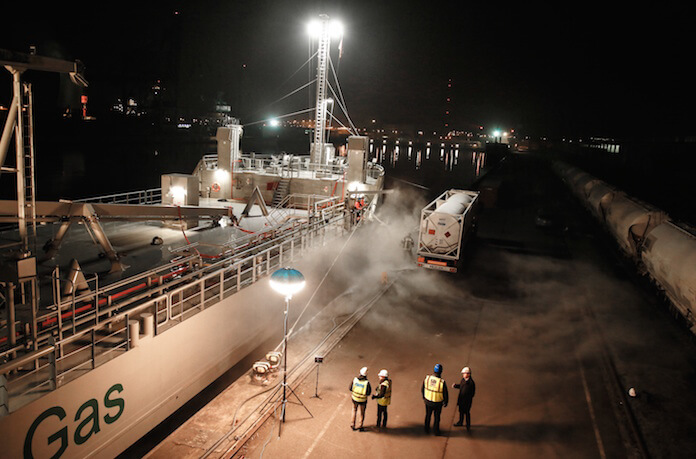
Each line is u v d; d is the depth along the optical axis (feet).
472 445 34.65
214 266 42.37
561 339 54.24
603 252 97.45
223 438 33.35
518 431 36.63
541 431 36.76
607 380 45.03
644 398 41.16
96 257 48.80
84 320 28.68
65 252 50.06
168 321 36.37
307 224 60.29
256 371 41.09
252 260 47.75
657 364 48.21
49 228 60.23
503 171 246.68
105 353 30.76
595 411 39.78
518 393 42.34
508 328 57.00
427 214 72.23
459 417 37.96
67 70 29.01
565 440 35.73
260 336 48.98
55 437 27.04
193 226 64.95
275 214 76.69
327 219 69.56
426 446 34.22
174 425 38.55
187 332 37.42
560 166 242.17
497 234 111.14
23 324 28.45
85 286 35.99
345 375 43.73
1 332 29.68
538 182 224.12
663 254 62.90
